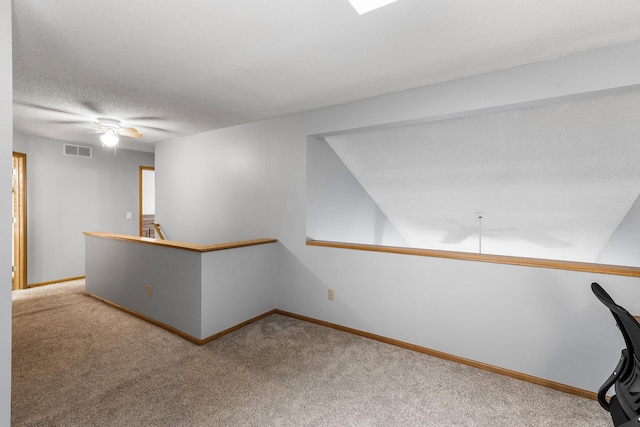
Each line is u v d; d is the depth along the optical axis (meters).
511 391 2.23
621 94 2.25
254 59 2.23
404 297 2.87
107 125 3.80
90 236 4.25
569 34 1.87
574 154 2.80
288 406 2.05
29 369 2.45
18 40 1.97
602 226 3.50
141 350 2.78
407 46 2.04
